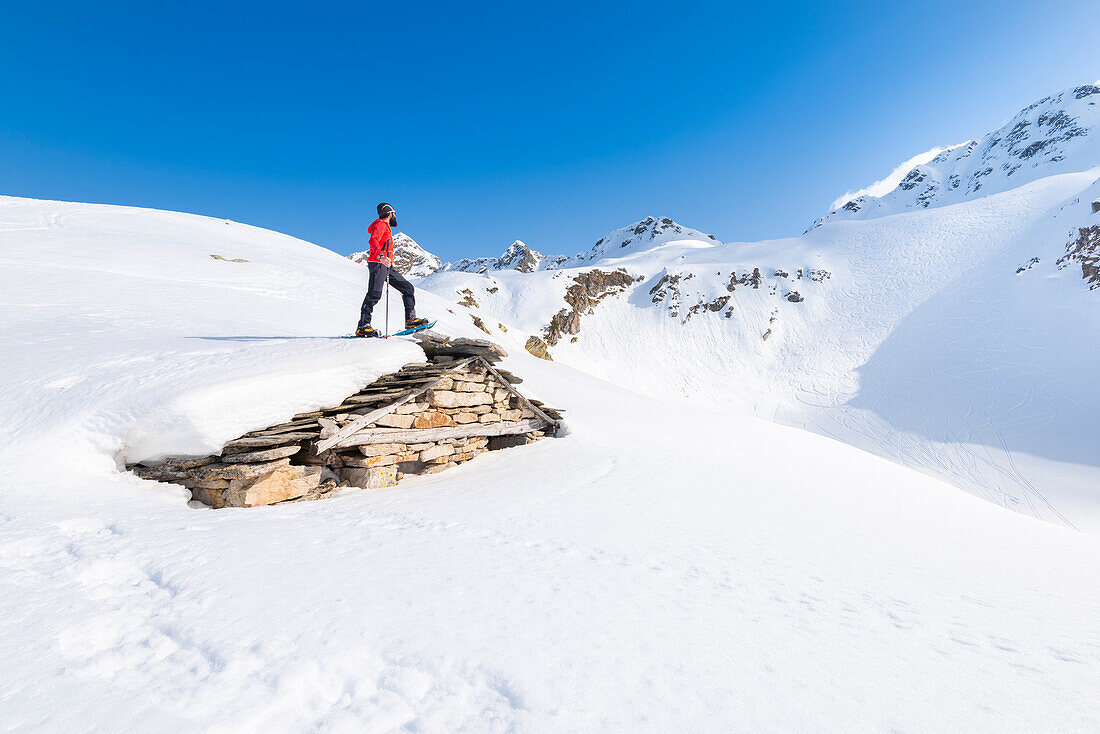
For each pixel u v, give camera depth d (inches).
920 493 414.6
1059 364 2303.2
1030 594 168.1
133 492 219.3
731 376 3334.2
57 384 263.4
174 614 106.0
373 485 301.9
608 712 81.0
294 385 283.4
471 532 185.8
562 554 165.8
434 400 354.0
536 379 954.1
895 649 114.0
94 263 942.4
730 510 260.7
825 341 3427.7
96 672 85.8
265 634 98.8
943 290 3464.6
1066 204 3656.5
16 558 134.1
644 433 539.8
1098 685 102.2
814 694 90.7
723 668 97.9
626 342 3811.5
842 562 187.2
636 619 117.6
